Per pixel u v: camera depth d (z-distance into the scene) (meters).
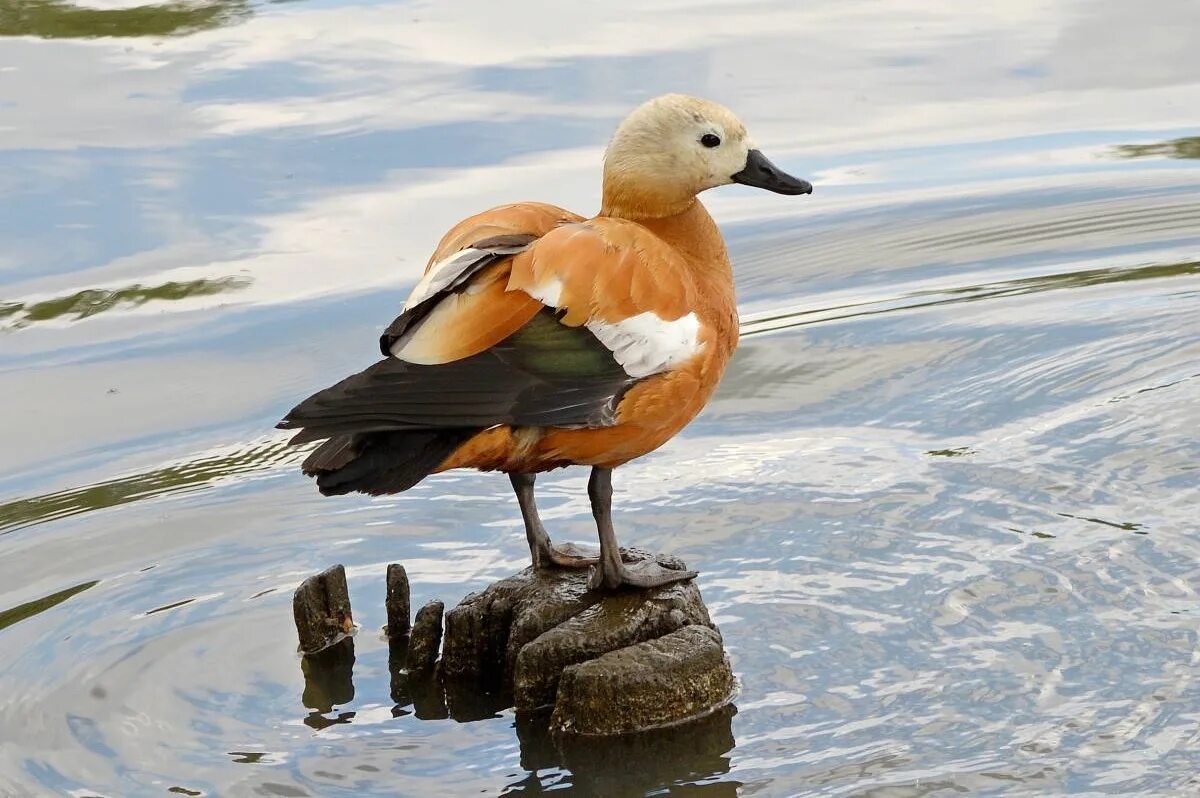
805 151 17.48
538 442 9.29
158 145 17.09
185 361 14.06
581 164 16.42
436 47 19.53
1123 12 20.58
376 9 20.89
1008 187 16.69
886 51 19.47
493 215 9.89
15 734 9.34
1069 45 19.61
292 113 17.72
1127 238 15.77
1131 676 9.30
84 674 9.96
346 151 16.91
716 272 10.29
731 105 17.91
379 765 9.01
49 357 14.16
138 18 20.52
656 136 10.18
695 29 20.14
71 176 16.52
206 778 8.88
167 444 12.98
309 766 8.99
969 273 15.35
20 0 21.28
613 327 9.27
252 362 14.02
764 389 13.53
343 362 13.86
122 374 13.95
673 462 12.46
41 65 18.97
